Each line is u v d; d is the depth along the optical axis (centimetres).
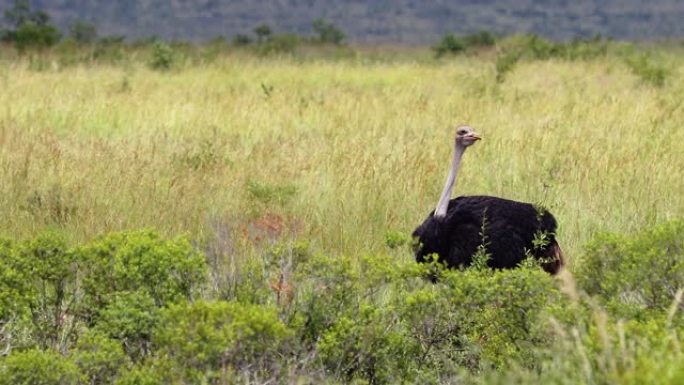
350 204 3816
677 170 4234
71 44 13512
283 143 4981
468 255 2916
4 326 2436
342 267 2469
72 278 2505
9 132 5116
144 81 8750
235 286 2500
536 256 2955
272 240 3256
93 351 2289
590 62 11100
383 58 15338
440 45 15375
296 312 2431
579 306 2291
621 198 3875
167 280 2428
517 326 2384
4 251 2505
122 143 4950
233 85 8656
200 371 2158
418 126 5634
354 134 5272
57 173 4109
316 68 11275
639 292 2464
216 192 3944
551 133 5034
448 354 2464
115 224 3578
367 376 2367
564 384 2047
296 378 2242
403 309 2430
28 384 2153
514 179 4162
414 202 3894
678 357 1959
